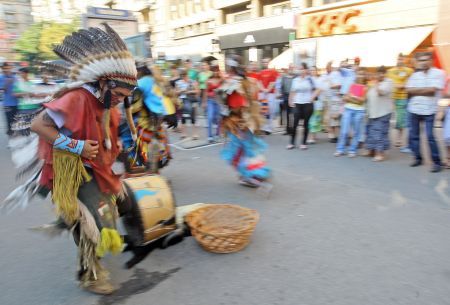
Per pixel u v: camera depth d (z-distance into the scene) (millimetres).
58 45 2727
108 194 2973
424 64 6172
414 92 6316
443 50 14625
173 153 8250
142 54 11930
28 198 2926
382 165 6840
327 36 19094
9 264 3641
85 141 2633
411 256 3584
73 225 2916
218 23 26766
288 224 4371
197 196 5434
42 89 2943
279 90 10031
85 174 2756
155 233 3580
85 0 37781
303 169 6676
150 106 5125
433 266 3402
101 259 3635
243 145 5465
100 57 2613
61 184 2701
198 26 29234
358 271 3350
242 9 25312
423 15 15562
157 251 3785
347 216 4547
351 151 7539
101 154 2799
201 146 8906
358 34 17766
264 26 22891
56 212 2824
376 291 3055
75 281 3316
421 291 3039
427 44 15492
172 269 3465
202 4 28219
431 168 6391
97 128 2717
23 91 8648
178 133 10539
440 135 8789
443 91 6238
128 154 5242
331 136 9086
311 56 18656
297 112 8102
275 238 4027
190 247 3863
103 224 2850
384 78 6875
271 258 3615
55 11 40750
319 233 4117
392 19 16578
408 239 3922
